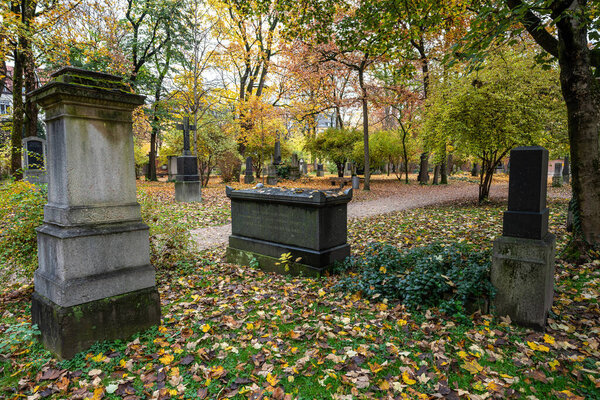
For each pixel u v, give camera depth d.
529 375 2.56
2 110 23.70
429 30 7.96
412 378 2.56
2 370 2.77
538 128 9.90
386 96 19.95
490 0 5.56
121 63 15.12
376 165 24.89
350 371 2.64
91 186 3.04
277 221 5.46
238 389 2.48
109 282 3.12
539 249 3.21
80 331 2.95
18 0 12.27
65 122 2.83
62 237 2.82
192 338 3.26
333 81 22.12
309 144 28.38
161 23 20.56
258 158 31.36
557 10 4.74
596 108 5.09
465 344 3.01
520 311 3.32
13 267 4.53
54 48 12.44
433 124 12.05
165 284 4.96
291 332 3.26
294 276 5.21
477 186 22.23
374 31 7.98
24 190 4.65
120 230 3.19
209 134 20.92
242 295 4.46
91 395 2.41
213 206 12.95
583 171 5.18
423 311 3.70
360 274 4.65
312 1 8.68
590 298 3.85
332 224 5.21
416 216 10.10
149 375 2.65
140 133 27.28
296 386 2.50
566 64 5.18
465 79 10.47
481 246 6.12
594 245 5.11
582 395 2.35
